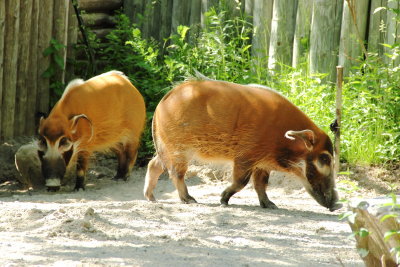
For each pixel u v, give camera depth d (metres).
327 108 20.16
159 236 11.78
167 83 23.05
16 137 22.34
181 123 15.72
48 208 14.09
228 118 15.55
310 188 15.94
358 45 21.28
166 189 19.16
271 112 15.64
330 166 15.79
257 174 16.23
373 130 20.14
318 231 13.20
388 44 20.81
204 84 15.94
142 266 9.52
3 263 9.38
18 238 11.30
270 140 15.67
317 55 21.77
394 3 20.73
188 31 25.06
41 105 23.05
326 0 21.59
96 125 19.08
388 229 8.88
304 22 22.00
